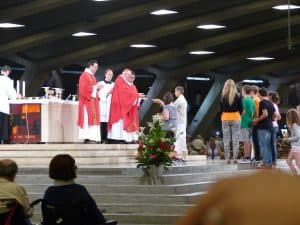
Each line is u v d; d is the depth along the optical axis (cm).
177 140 1662
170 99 1667
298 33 3209
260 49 3312
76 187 625
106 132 1816
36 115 1717
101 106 1791
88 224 626
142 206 1261
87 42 2928
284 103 3734
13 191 665
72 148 1662
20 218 668
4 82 1694
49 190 628
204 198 87
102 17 2645
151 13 2669
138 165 1350
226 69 3569
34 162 1658
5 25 2522
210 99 3653
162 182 1346
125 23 2792
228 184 87
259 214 83
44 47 2902
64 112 1773
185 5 2661
